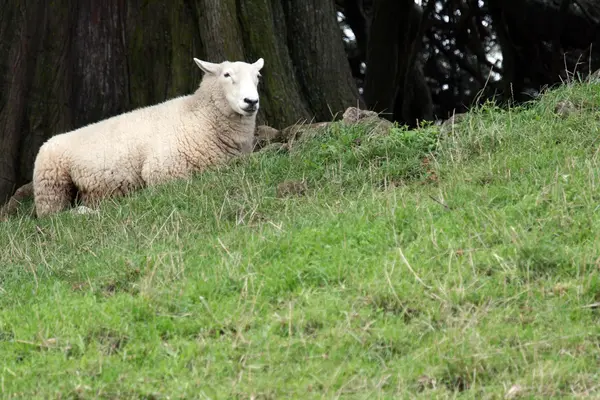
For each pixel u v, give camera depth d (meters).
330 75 33.41
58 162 26.81
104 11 33.25
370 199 19.36
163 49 32.97
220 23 30.94
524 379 12.52
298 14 33.59
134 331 14.99
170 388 13.08
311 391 12.79
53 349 14.60
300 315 14.74
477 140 21.67
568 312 14.09
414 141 22.77
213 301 15.52
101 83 32.88
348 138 23.83
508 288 14.88
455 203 18.28
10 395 13.23
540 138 21.00
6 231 23.45
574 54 47.28
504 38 46.25
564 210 16.92
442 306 14.58
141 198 23.36
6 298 17.28
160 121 26.39
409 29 45.88
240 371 13.44
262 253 17.30
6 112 32.09
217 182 23.17
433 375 12.89
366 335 13.99
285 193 21.69
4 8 32.84
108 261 18.33
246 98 25.52
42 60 32.78
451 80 55.88
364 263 16.28
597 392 12.11
